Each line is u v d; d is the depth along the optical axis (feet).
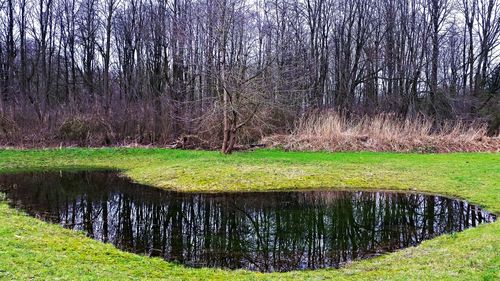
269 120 104.17
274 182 62.64
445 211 48.75
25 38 141.69
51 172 75.41
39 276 23.84
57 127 106.52
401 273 27.25
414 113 122.93
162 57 131.54
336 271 30.42
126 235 40.19
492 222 41.75
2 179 68.49
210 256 35.04
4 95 130.41
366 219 46.91
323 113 108.27
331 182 62.80
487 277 24.12
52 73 159.12
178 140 102.63
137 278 26.30
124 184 65.31
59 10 144.05
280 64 117.70
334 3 135.85
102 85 147.84
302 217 48.06
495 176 61.87
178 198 56.18
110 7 139.13
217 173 65.92
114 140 106.01
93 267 27.40
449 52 172.76
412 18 135.23
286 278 28.25
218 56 86.63
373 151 90.17
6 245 29.60
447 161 75.87
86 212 48.49
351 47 145.48
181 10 120.57
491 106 128.57
